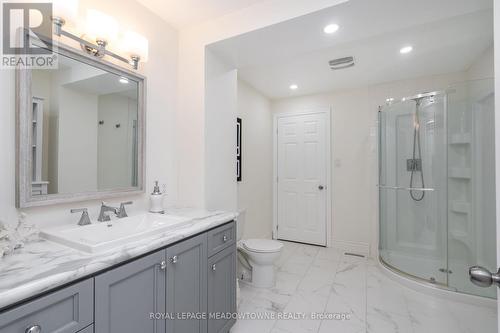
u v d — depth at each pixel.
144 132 1.62
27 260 0.82
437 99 2.38
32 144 1.07
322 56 2.31
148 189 1.68
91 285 0.80
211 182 1.90
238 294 1.99
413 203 2.51
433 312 1.86
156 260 1.05
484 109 2.08
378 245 2.82
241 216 2.49
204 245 1.35
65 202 1.19
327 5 1.39
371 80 2.93
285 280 2.40
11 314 0.62
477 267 0.64
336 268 2.68
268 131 3.69
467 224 2.18
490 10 1.57
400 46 2.11
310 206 3.52
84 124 1.29
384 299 2.05
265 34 1.68
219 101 2.01
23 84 1.04
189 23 1.86
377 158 3.02
